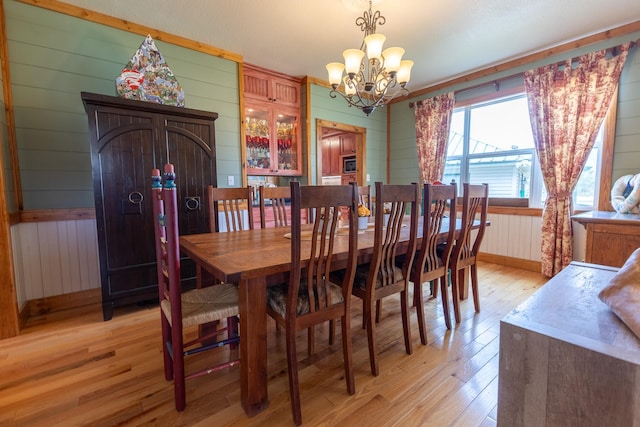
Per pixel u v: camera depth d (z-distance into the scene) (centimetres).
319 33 291
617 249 226
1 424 131
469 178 413
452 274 221
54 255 248
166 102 262
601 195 299
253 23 273
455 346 193
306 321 138
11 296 206
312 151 417
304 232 210
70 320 232
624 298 92
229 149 343
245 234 204
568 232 309
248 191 239
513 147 367
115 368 172
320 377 164
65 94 248
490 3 242
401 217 172
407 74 226
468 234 244
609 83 282
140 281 244
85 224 261
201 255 144
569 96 302
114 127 228
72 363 176
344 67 240
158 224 156
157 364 176
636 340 79
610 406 72
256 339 135
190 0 239
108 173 227
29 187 237
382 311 250
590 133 294
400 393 150
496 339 202
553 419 81
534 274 339
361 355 185
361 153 480
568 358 77
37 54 236
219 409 141
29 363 176
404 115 481
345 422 132
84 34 254
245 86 360
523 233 357
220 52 326
